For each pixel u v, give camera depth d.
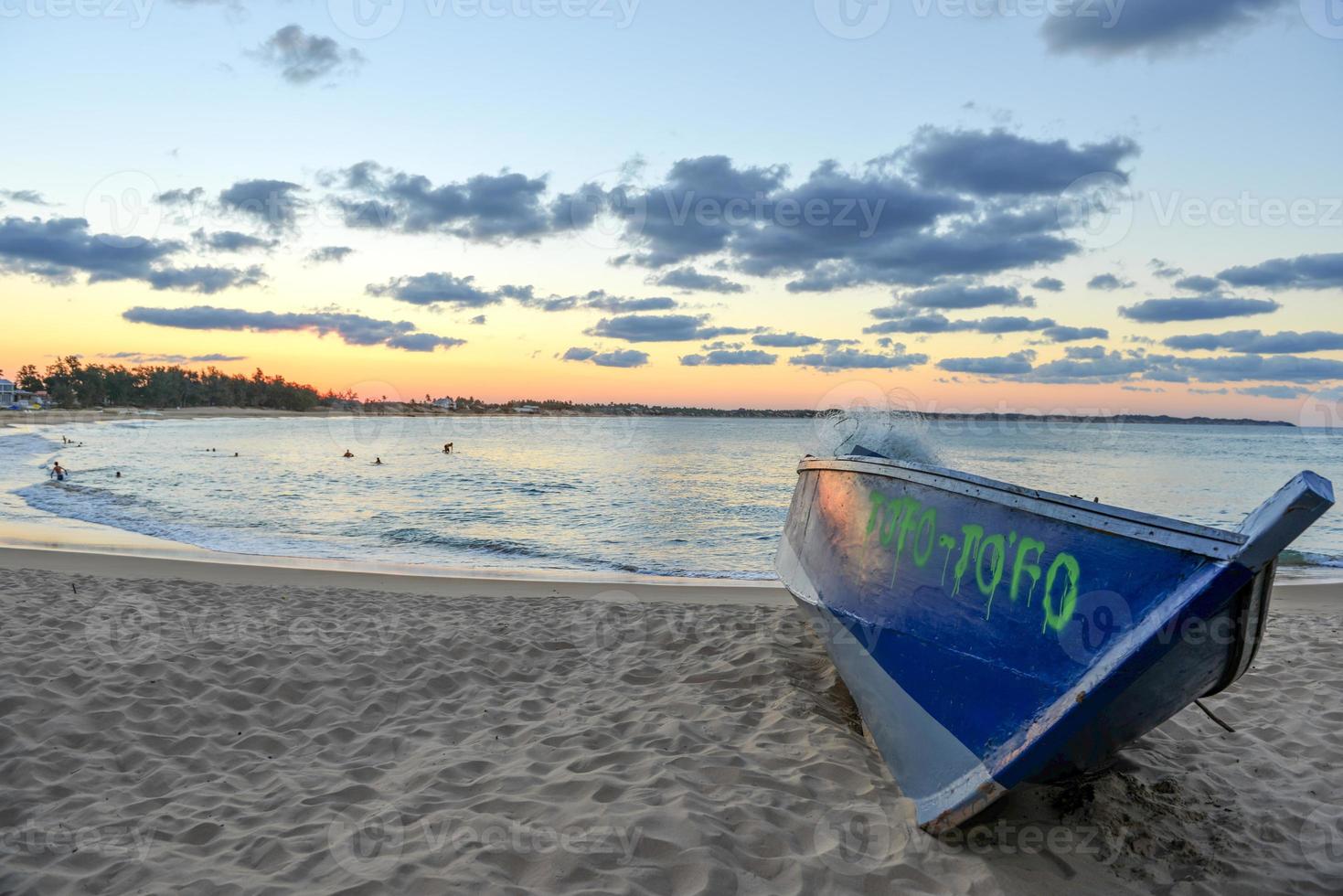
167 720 4.54
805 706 4.93
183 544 13.26
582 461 38.34
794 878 2.92
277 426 104.00
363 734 4.55
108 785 3.77
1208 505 22.47
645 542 15.02
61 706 4.58
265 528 16.00
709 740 4.36
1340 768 4.29
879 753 4.23
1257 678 5.88
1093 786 3.76
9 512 17.06
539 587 9.40
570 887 2.82
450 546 14.12
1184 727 4.92
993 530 3.60
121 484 25.25
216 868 3.01
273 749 4.29
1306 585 10.33
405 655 5.93
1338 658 6.42
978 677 3.43
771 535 15.99
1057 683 3.12
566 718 4.77
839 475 5.09
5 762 3.91
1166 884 3.08
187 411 154.62
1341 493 23.81
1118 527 3.10
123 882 2.90
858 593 4.38
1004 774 3.12
